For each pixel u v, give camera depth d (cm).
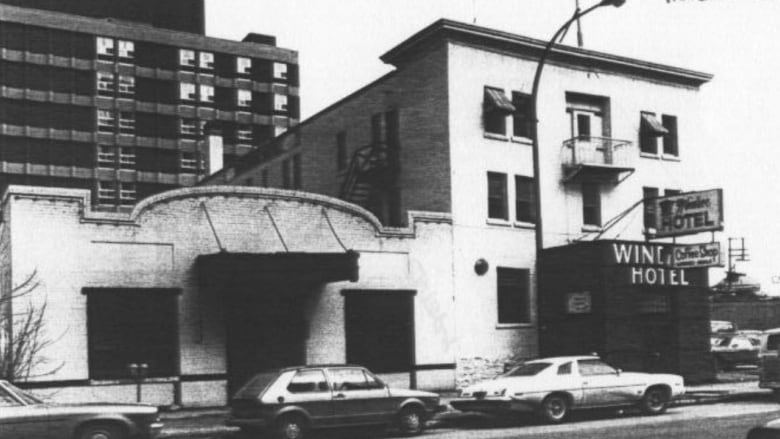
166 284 2305
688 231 2842
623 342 2745
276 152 4197
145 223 2295
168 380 2284
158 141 7956
